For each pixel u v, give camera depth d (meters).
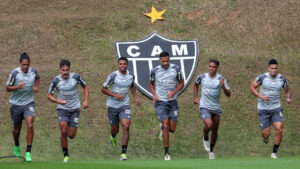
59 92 32.66
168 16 67.62
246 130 46.56
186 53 57.38
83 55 59.25
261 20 67.94
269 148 43.12
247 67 57.34
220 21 67.38
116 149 41.81
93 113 48.12
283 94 52.91
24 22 65.06
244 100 51.72
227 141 44.22
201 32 64.75
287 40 64.75
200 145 43.31
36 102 49.38
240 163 28.86
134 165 26.84
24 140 42.62
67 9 69.06
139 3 70.19
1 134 43.62
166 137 34.53
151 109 49.75
